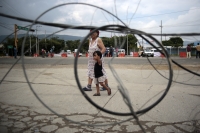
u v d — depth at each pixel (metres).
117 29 1.31
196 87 4.27
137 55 27.62
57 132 2.08
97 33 3.75
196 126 2.23
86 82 5.05
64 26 1.25
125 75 6.16
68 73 6.71
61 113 2.66
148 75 6.14
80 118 2.48
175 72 6.70
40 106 2.97
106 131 2.11
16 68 8.45
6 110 2.79
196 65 9.70
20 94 3.71
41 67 8.98
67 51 49.69
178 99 3.31
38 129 2.16
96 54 3.42
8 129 2.15
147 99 3.32
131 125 2.26
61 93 3.78
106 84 3.76
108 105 3.00
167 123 2.31
